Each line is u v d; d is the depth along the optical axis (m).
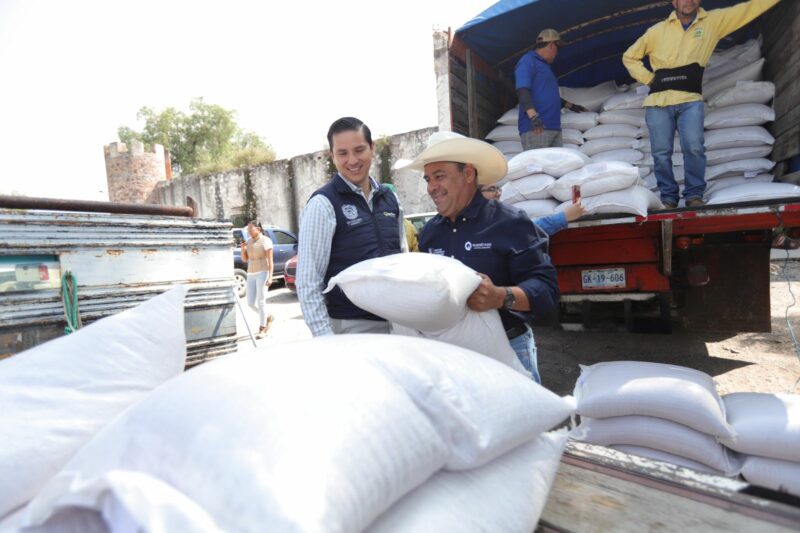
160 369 1.08
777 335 4.29
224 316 2.70
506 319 1.77
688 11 3.21
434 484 0.79
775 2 3.10
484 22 3.87
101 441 0.65
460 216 1.76
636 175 2.91
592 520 0.84
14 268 1.90
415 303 1.19
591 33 4.52
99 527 0.60
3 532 0.70
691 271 3.39
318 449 0.60
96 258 2.14
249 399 0.65
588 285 3.52
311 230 1.78
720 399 1.75
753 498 0.82
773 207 2.62
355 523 0.59
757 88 3.52
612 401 1.73
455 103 4.07
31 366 0.91
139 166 20.09
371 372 0.77
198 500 0.54
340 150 1.85
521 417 0.89
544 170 3.25
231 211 18.08
